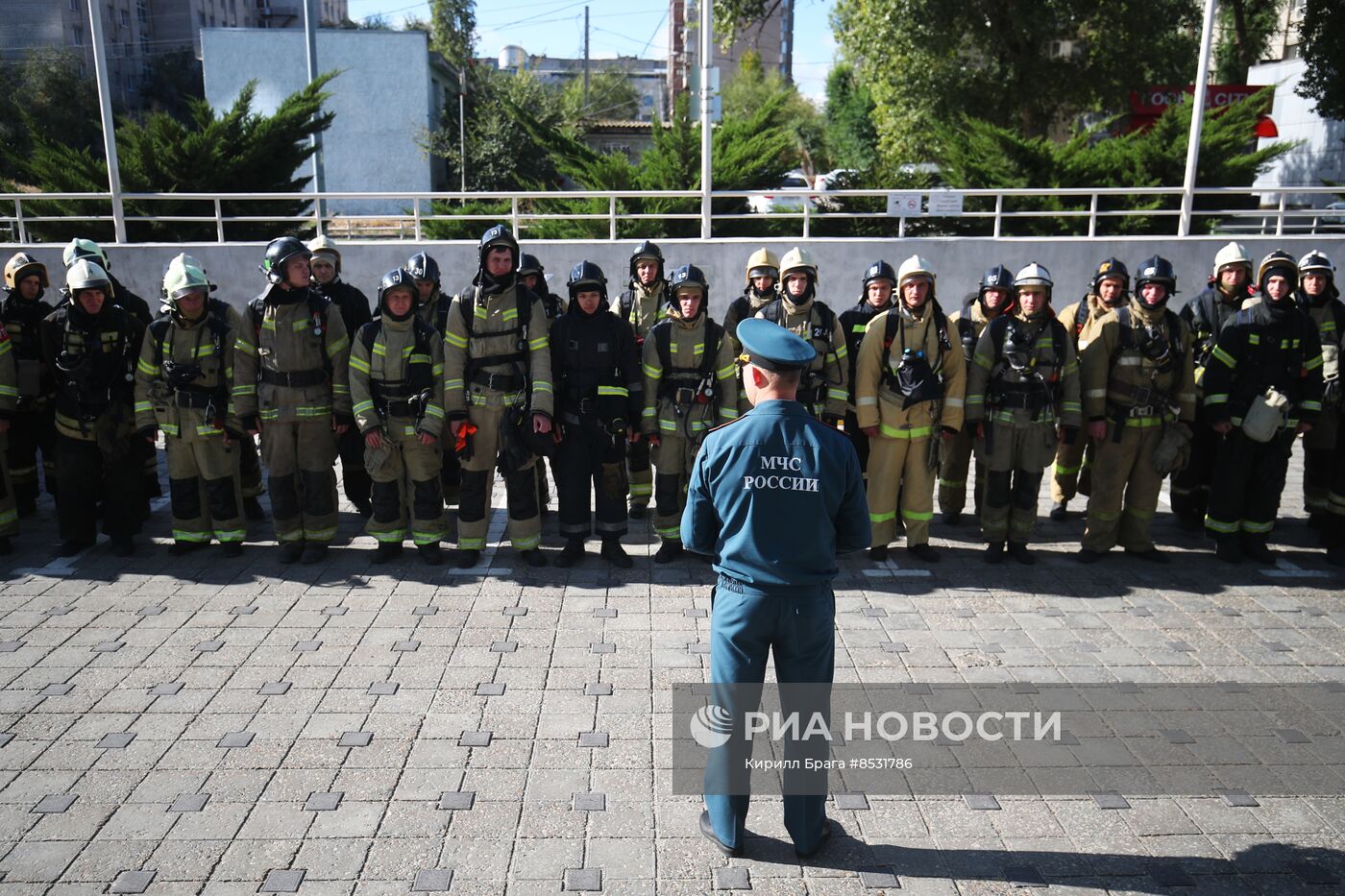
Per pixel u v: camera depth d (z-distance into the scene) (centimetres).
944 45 2189
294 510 641
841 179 1738
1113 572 643
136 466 657
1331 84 2467
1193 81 2408
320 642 527
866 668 505
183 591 599
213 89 3588
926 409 643
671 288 619
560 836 367
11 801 387
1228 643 538
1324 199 2891
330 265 721
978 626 557
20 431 725
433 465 637
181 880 342
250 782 400
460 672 494
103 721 446
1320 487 721
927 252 1278
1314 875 351
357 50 3600
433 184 3759
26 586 605
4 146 1638
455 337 609
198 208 1515
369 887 338
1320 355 630
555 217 1289
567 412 622
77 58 4034
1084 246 1284
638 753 422
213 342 628
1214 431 661
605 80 6266
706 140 1249
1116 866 355
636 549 677
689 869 350
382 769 409
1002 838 371
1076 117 2503
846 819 382
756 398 351
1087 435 732
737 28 2656
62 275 1270
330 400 640
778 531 338
